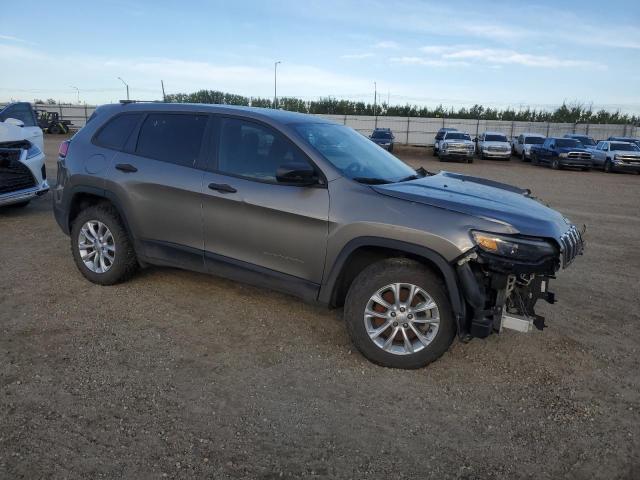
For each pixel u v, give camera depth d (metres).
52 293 4.93
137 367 3.63
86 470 2.60
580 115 55.41
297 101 59.09
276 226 4.05
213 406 3.20
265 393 3.37
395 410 3.25
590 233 9.21
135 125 4.99
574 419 3.22
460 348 4.13
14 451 2.71
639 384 3.69
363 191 3.82
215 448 2.81
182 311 4.62
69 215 5.34
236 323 4.43
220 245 4.39
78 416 3.04
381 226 3.64
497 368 3.84
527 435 3.04
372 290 3.70
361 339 3.77
